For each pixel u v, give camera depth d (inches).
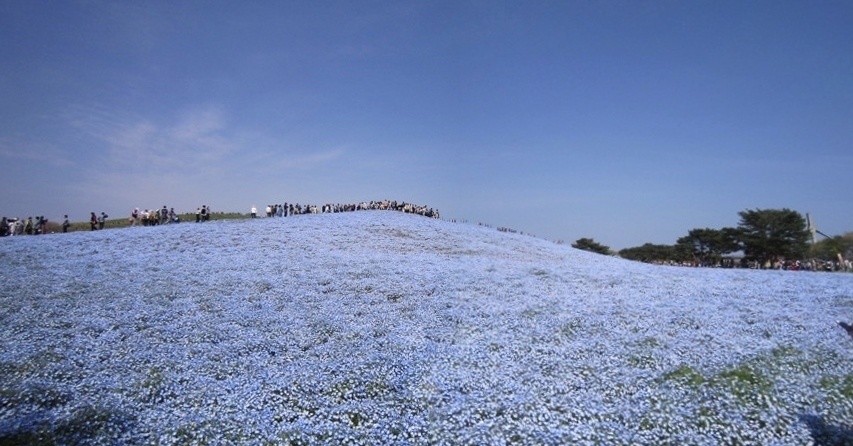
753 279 1165.1
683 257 3053.6
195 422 461.1
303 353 636.1
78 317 722.8
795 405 502.0
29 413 466.0
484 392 530.9
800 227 2461.9
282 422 472.7
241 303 822.5
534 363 609.6
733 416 482.3
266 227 1644.9
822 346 647.1
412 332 717.9
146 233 1457.9
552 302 882.1
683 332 710.5
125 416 470.9
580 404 504.1
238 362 600.1
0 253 1116.5
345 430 458.9
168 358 599.5
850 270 1781.5
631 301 893.2
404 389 541.3
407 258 1275.8
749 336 689.0
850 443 441.1
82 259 1097.4
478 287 989.8
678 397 522.9
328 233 1589.6
